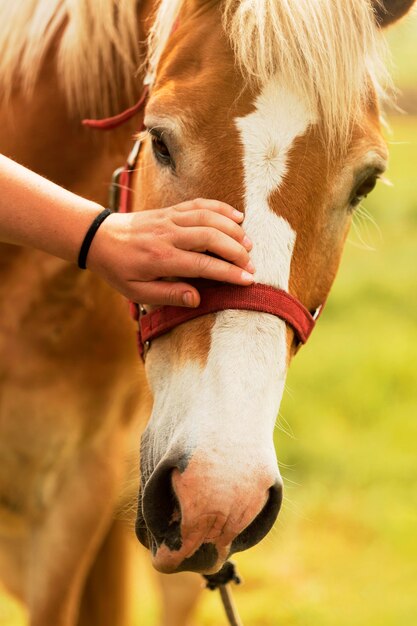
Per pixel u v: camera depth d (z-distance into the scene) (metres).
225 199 1.86
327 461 5.47
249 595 4.37
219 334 1.82
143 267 1.84
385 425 5.98
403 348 7.07
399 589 4.42
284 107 1.89
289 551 4.73
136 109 2.30
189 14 2.06
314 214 1.90
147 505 1.79
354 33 1.92
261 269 1.83
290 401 6.20
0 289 2.70
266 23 1.89
